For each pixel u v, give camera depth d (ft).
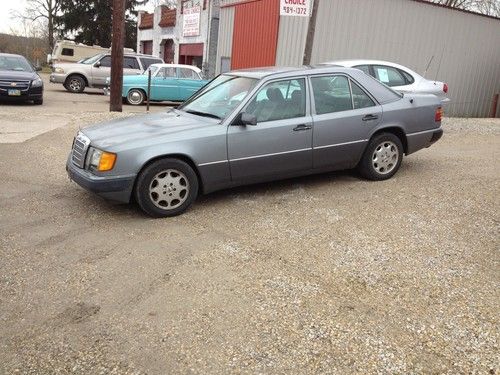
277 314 11.46
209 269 13.67
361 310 11.64
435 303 11.94
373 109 21.18
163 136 17.46
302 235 16.03
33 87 52.24
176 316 11.43
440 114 23.31
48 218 17.65
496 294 12.35
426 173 23.67
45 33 182.91
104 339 10.61
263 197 19.94
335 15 52.08
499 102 69.51
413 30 57.88
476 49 64.34
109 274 13.43
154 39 99.55
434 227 16.69
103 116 41.32
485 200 19.49
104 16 161.27
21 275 13.37
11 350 10.30
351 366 9.74
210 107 19.85
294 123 19.31
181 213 18.01
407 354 10.09
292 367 9.70
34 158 26.78
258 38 59.21
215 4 69.56
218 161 18.12
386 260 14.17
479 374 9.52
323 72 20.43
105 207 18.80
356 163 21.48
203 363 9.82
